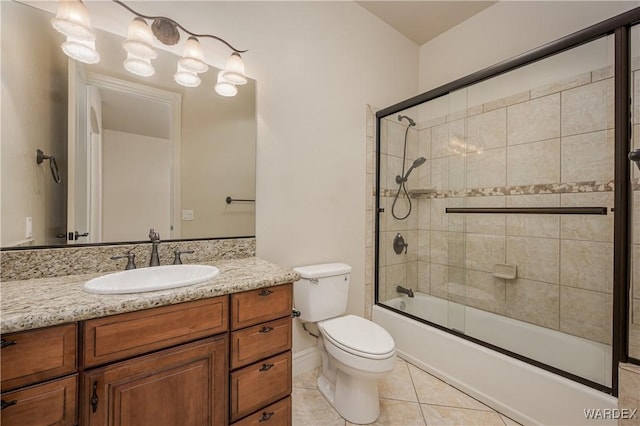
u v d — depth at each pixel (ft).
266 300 3.91
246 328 3.72
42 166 3.87
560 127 6.10
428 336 6.34
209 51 5.15
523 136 6.66
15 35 3.68
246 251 5.57
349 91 7.22
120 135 4.45
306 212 6.44
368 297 7.70
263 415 3.88
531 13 6.72
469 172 7.51
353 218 7.34
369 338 4.88
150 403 3.04
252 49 5.62
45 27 3.89
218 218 5.29
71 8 3.49
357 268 7.46
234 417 3.62
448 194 7.84
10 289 3.24
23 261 3.69
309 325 6.39
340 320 5.63
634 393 3.79
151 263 4.40
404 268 8.32
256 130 5.69
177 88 4.90
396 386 5.82
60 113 4.00
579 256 5.88
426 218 8.33
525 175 6.64
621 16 4.16
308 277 5.65
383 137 7.95
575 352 5.57
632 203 4.07
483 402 5.27
